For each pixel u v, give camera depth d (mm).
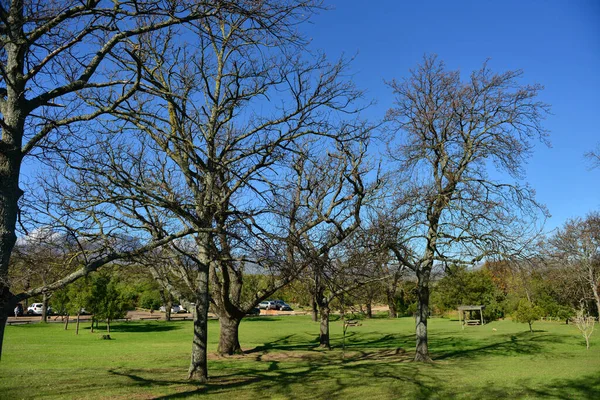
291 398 11352
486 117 18656
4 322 6293
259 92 13742
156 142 13219
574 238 38281
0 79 6859
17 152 6520
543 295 42750
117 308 32219
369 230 14625
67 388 12094
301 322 46281
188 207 9992
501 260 16875
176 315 59750
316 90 12938
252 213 9172
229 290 19359
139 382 13164
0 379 13250
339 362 18891
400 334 33875
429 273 19234
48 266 8734
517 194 17500
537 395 11820
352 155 13477
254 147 12492
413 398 11469
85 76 7348
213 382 13508
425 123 19141
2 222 6238
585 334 24578
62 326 38250
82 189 8961
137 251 8445
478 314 50062
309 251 9070
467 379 14406
